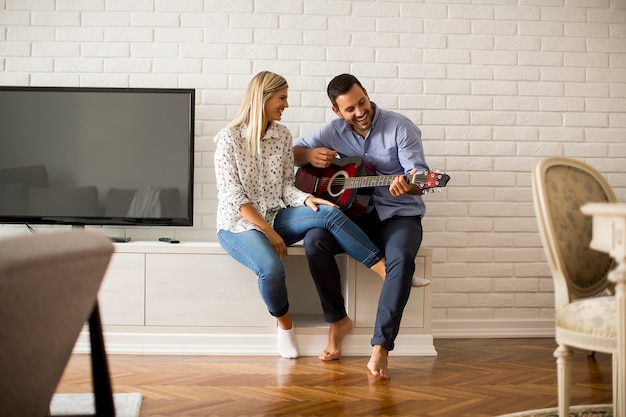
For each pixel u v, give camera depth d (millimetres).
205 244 3518
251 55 3891
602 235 1855
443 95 3967
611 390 2732
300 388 2752
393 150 3439
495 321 3963
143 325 3441
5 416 1049
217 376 2945
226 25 3883
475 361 3283
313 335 3396
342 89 3330
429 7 3955
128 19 3857
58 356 1187
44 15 3840
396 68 3941
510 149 3996
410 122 3479
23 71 3836
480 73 3980
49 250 1008
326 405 2514
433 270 3949
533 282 3992
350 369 3092
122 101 3689
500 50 3990
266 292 3154
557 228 2152
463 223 3969
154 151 3691
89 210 3688
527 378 2943
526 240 3996
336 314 3299
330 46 3916
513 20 3996
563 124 4023
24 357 1041
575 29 4027
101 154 3686
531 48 4004
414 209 3408
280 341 3332
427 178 3039
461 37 3973
